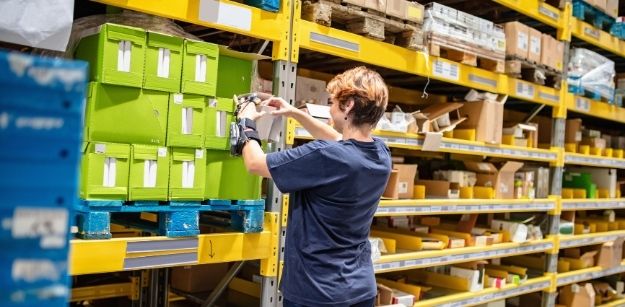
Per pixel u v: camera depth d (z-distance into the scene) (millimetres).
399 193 3990
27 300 837
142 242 2510
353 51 3453
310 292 2404
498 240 4836
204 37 3646
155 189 2539
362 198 2451
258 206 2994
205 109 2711
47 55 2576
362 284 2508
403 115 3828
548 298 5414
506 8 5137
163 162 2564
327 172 2340
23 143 834
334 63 4395
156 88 2514
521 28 4688
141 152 2480
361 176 2395
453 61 4191
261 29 3004
